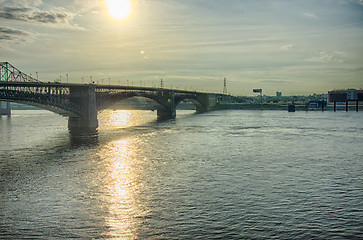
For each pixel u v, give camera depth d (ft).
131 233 108.27
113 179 169.58
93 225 114.01
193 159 221.66
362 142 303.89
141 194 144.87
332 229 109.91
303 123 533.96
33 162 213.66
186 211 125.18
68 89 448.65
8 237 105.29
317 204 131.64
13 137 350.43
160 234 107.34
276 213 122.72
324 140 318.45
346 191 147.95
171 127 476.95
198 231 108.99
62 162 213.25
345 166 198.80
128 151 256.32
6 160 220.84
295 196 141.18
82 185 159.22
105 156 234.58
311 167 196.13
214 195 142.82
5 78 389.80
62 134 379.55
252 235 106.01
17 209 127.95
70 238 105.19
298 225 112.88
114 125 519.19
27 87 392.06
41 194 145.59
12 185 159.74
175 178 171.12
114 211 125.70
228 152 249.96
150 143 301.63
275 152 249.55
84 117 458.91
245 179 168.66
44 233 108.27
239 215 121.19
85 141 317.01
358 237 104.58
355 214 121.60
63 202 135.44
